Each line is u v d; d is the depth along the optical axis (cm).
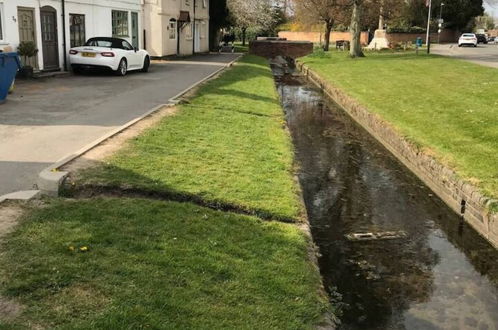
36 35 1864
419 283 625
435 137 1147
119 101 1381
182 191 695
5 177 720
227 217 631
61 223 553
